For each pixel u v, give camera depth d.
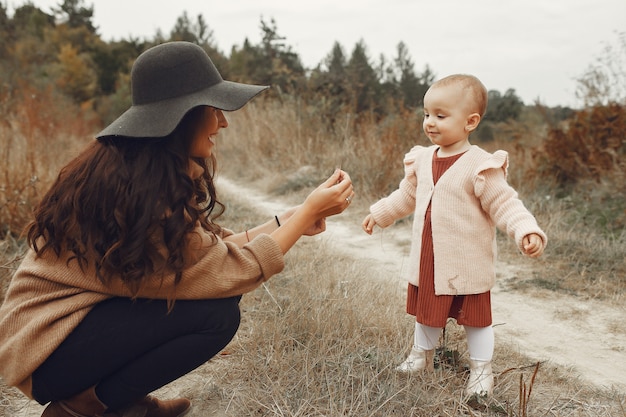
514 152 7.29
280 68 12.12
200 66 1.82
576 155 6.04
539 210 5.32
